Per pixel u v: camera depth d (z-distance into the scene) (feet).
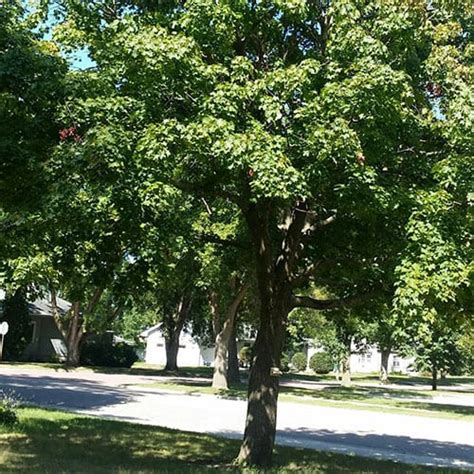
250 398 35.65
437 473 37.29
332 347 140.87
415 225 25.16
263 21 30.73
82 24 34.06
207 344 192.95
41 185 26.71
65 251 35.63
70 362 137.59
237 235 48.67
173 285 90.33
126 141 26.09
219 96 25.91
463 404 105.91
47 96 26.71
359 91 24.76
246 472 31.81
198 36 28.73
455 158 26.30
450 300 25.44
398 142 30.32
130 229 32.01
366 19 29.55
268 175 23.66
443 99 31.09
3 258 42.39
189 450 40.52
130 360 166.30
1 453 33.53
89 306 135.85
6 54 25.85
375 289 34.45
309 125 25.48
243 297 105.81
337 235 35.35
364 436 58.65
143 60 26.48
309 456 41.83
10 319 141.18
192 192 32.37
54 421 49.32
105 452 37.32
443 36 31.50
